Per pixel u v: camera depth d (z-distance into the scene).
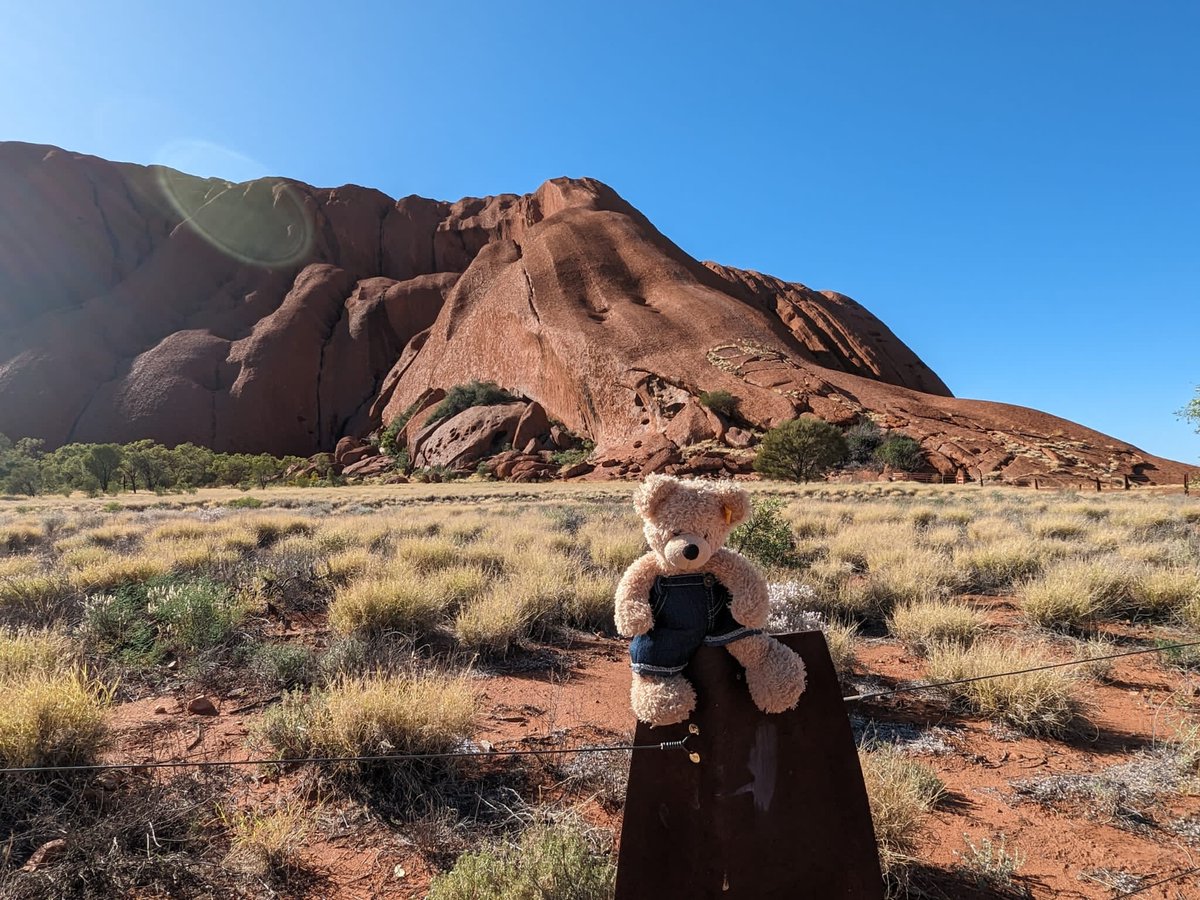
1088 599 7.26
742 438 74.00
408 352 146.38
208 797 3.78
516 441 91.38
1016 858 3.35
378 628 6.76
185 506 36.62
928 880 3.18
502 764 4.24
